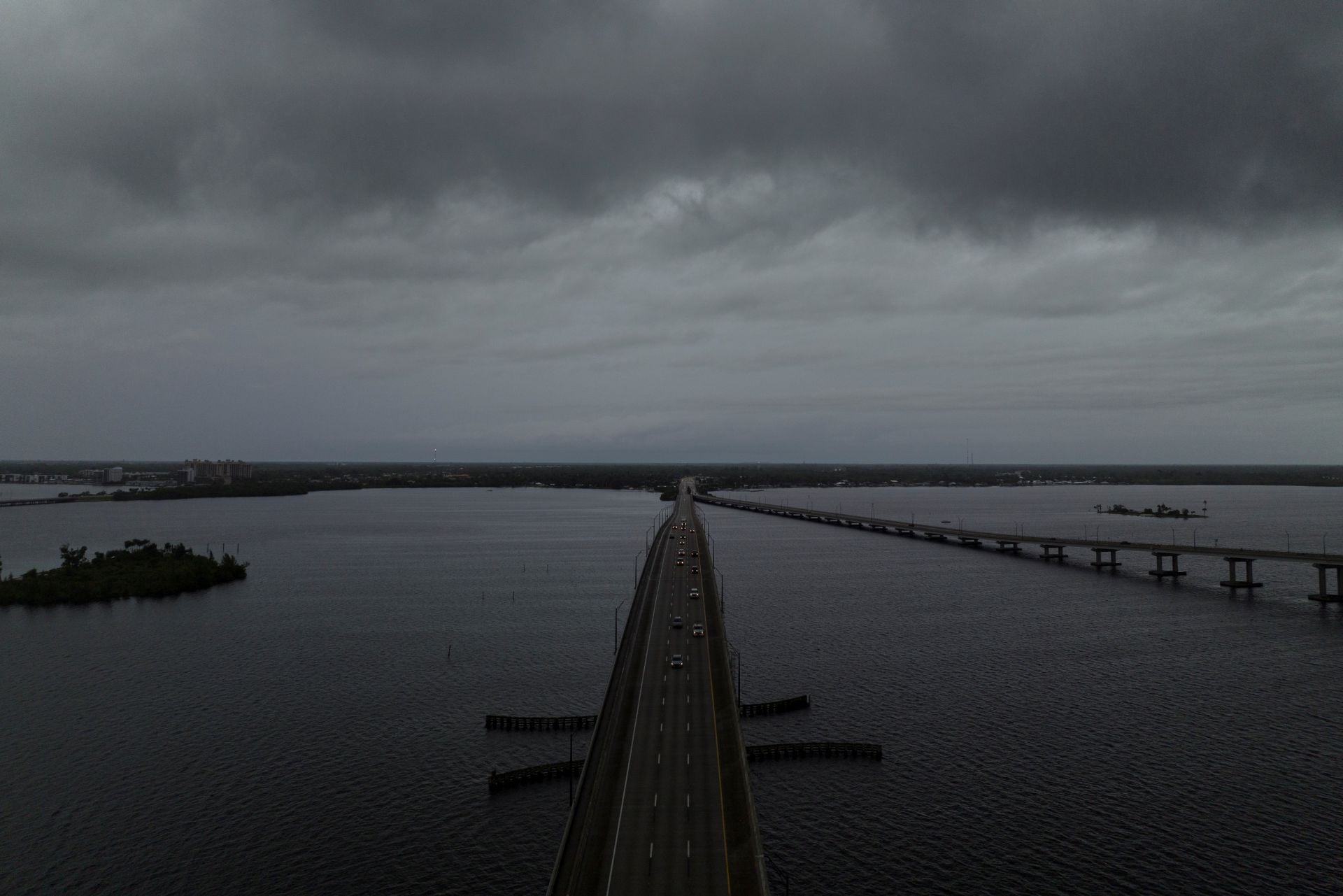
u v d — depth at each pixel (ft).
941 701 360.69
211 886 221.05
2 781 281.54
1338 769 286.46
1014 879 223.30
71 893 216.95
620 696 295.28
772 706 346.95
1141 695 369.50
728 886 176.86
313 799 270.26
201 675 405.39
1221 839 241.35
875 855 235.61
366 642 469.57
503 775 280.51
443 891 219.82
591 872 183.11
